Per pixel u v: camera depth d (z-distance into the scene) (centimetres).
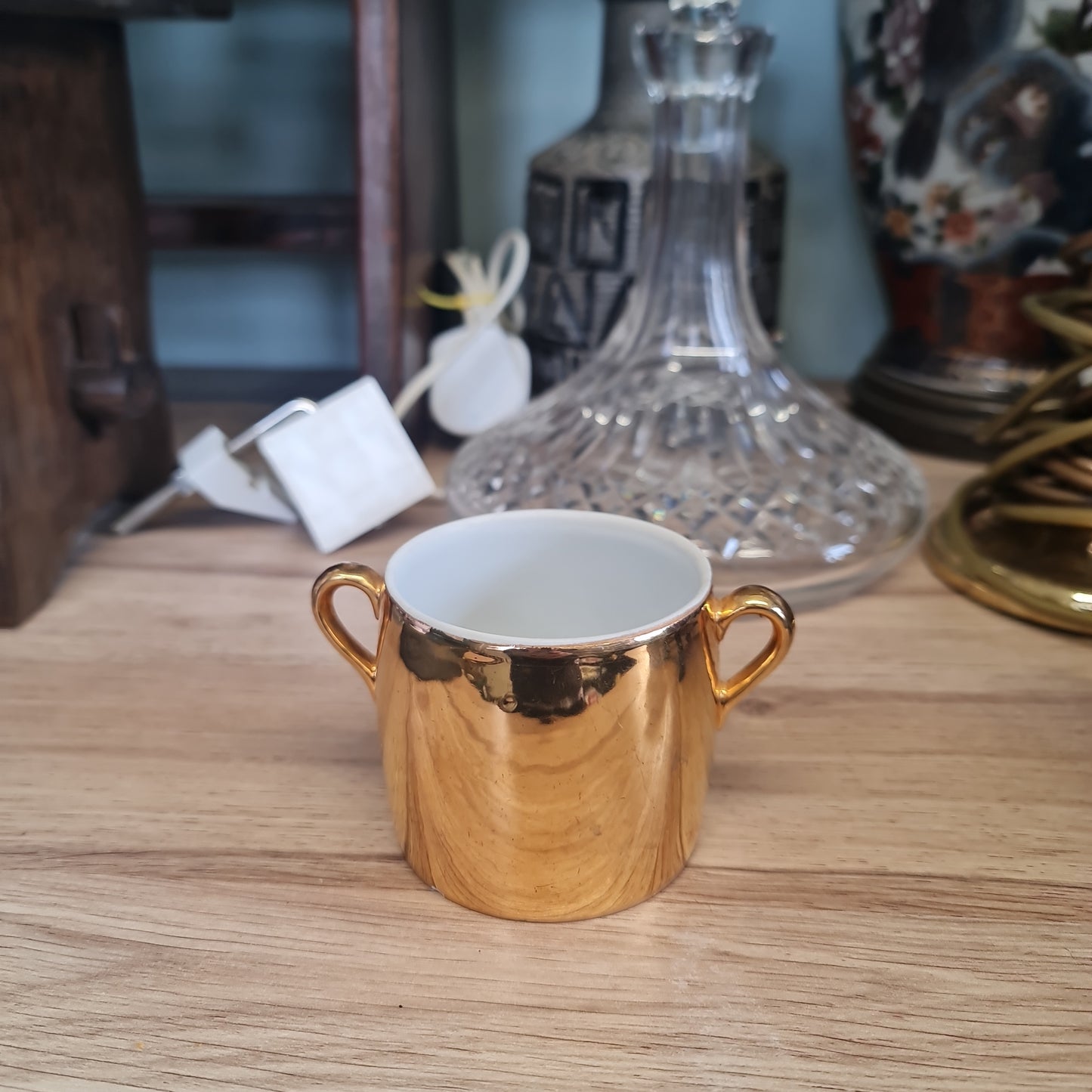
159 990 26
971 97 54
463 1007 25
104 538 53
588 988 26
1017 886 30
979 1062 24
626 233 60
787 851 31
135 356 52
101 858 31
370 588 30
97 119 49
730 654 42
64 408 47
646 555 32
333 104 75
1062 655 42
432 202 64
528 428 54
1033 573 45
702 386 52
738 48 48
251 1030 25
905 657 42
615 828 27
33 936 28
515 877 27
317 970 27
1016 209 56
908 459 56
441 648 26
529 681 25
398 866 30
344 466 51
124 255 53
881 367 67
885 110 59
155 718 38
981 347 61
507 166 77
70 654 42
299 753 36
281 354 81
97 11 44
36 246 44
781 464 49
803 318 79
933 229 59
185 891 29
